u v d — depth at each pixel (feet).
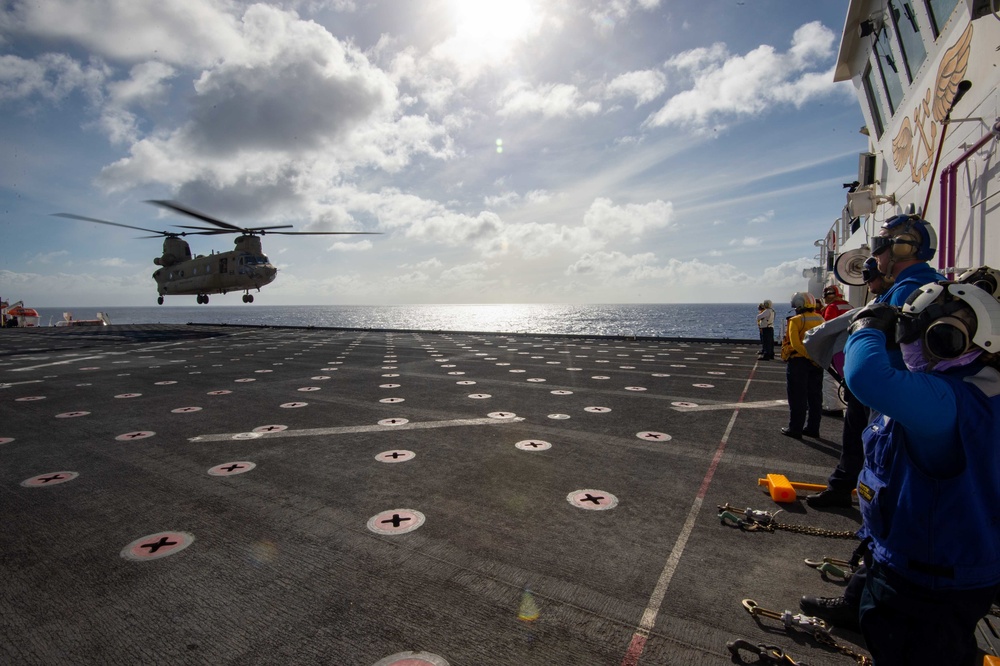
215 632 7.98
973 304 4.78
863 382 4.95
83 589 9.21
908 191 18.79
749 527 11.45
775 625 8.04
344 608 8.58
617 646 7.57
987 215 13.14
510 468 15.70
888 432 5.54
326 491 13.89
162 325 126.82
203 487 14.25
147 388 30.63
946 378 4.99
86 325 121.49
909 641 5.30
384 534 11.31
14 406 25.52
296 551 10.57
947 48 15.37
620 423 21.27
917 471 5.16
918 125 17.67
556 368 38.81
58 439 19.35
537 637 7.79
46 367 41.22
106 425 21.48
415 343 65.46
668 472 15.33
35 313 133.69
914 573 5.18
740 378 33.35
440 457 16.83
